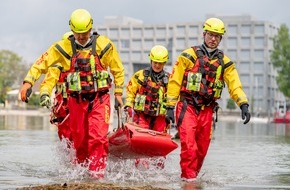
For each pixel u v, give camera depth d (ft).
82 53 28.99
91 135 28.96
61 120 33.32
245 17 508.94
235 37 506.48
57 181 26.61
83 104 29.22
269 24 504.43
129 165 31.63
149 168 31.81
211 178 29.32
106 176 28.86
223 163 37.52
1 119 155.33
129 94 37.32
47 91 31.22
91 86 29.01
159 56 36.35
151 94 36.68
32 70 28.63
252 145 57.98
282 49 384.88
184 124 28.84
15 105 444.14
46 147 47.60
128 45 534.78
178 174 30.55
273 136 82.17
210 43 29.09
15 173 29.68
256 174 31.40
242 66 505.66
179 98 29.19
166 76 36.91
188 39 521.65
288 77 384.88
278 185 26.63
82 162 30.30
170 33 525.75
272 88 509.35
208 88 29.07
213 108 29.66
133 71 532.32
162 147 29.48
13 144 51.03
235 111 424.05
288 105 303.27
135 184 26.13
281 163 37.96
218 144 59.41
